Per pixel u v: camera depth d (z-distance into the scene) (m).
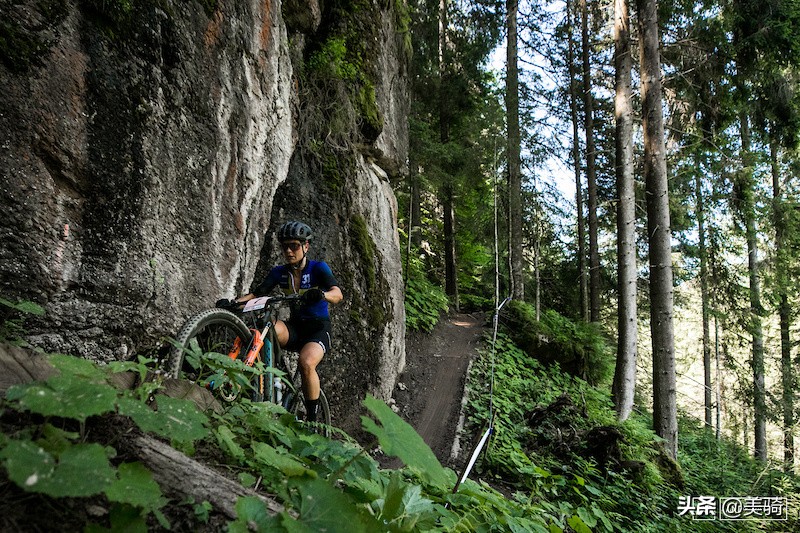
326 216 6.54
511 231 13.91
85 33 2.86
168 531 1.28
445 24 15.86
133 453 1.49
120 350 3.04
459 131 16.64
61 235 2.69
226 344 3.13
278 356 3.57
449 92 15.88
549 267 18.53
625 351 9.66
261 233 4.79
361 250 7.10
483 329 12.84
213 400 2.38
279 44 5.16
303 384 3.63
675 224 13.58
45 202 2.61
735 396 16.83
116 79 3.04
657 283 8.88
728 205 12.88
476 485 2.85
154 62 3.35
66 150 2.72
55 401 1.17
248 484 1.65
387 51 8.94
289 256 3.74
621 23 9.99
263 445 1.73
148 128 3.28
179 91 3.58
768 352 18.69
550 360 11.95
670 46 10.68
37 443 1.17
